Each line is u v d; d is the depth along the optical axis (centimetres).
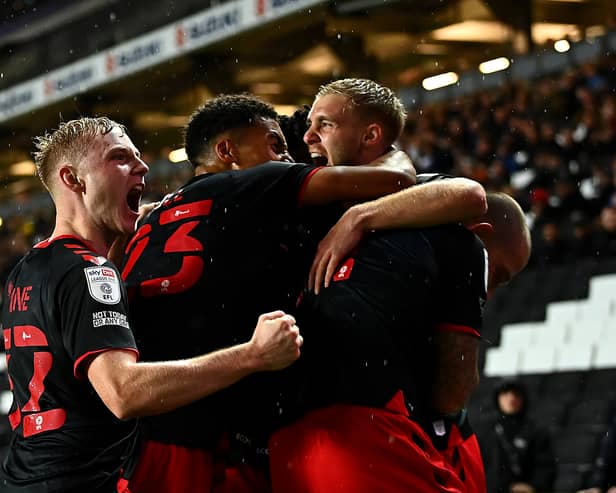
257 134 399
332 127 380
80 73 2473
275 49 2391
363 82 384
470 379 360
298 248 380
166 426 355
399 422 342
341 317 348
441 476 349
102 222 347
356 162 382
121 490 337
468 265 359
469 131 1661
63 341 323
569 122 1524
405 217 354
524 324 1357
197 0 2317
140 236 380
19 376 336
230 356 313
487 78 1861
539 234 1408
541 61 1766
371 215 358
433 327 359
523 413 947
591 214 1384
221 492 363
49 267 331
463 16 2252
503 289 1423
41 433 328
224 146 398
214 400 359
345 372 345
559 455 1076
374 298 347
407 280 349
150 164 2362
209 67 2442
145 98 2666
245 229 365
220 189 370
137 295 367
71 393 326
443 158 1616
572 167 1428
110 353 313
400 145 1700
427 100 1967
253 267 366
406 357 350
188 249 364
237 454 367
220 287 362
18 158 3170
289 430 354
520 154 1502
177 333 361
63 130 349
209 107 403
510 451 938
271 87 2666
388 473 337
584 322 1292
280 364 315
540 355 1302
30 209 2688
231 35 2098
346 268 355
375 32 2350
